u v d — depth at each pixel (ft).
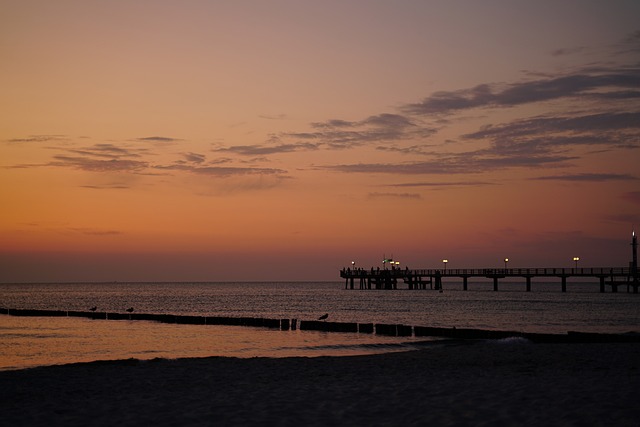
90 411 41.98
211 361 73.15
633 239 339.98
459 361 70.38
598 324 160.35
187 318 164.04
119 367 67.46
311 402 43.11
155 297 427.33
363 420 36.96
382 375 59.00
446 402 41.37
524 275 358.02
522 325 158.40
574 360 67.97
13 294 515.50
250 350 102.27
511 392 44.16
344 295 410.72
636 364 63.77
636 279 361.30
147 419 38.88
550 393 43.09
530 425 34.04
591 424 33.76
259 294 489.67
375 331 130.82
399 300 328.49
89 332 140.97
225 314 223.10
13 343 117.50
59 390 52.31
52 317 192.95
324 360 73.20
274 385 52.60
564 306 253.24
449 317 192.95
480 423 34.91
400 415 38.01
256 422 37.04
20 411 42.68
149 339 124.36
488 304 276.41
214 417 38.81
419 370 62.69
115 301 359.25
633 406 37.88
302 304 299.58
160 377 59.41
